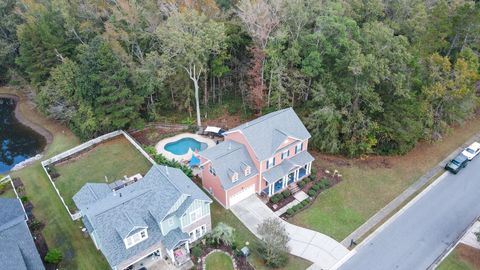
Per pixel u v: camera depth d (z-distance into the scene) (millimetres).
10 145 56906
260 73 51125
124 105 51469
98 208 33219
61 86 54656
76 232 37344
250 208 40031
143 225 31641
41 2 66750
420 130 47250
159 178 36094
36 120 63031
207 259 34125
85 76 49312
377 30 44812
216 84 60469
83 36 60344
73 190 43281
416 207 40375
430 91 46094
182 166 45125
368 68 42875
